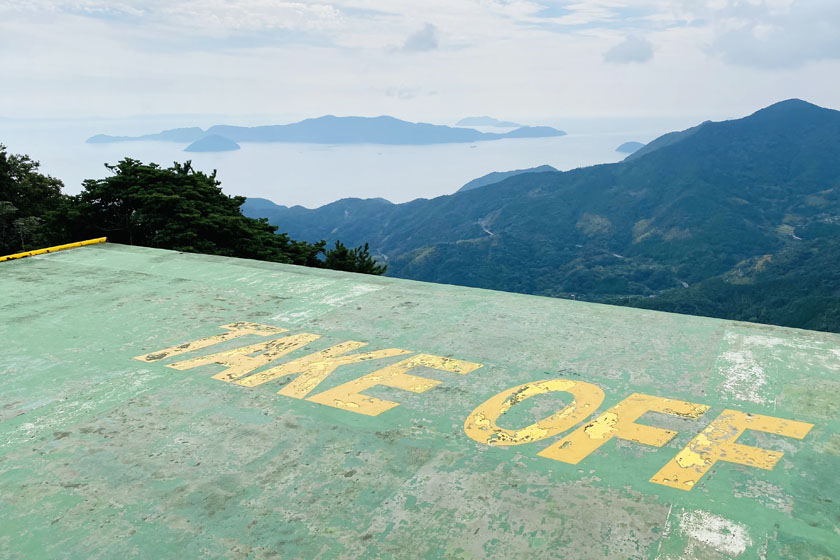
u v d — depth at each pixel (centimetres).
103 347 464
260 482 267
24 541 230
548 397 351
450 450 292
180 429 322
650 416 323
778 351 417
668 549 213
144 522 240
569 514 236
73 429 326
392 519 237
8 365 429
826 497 243
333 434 312
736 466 270
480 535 225
